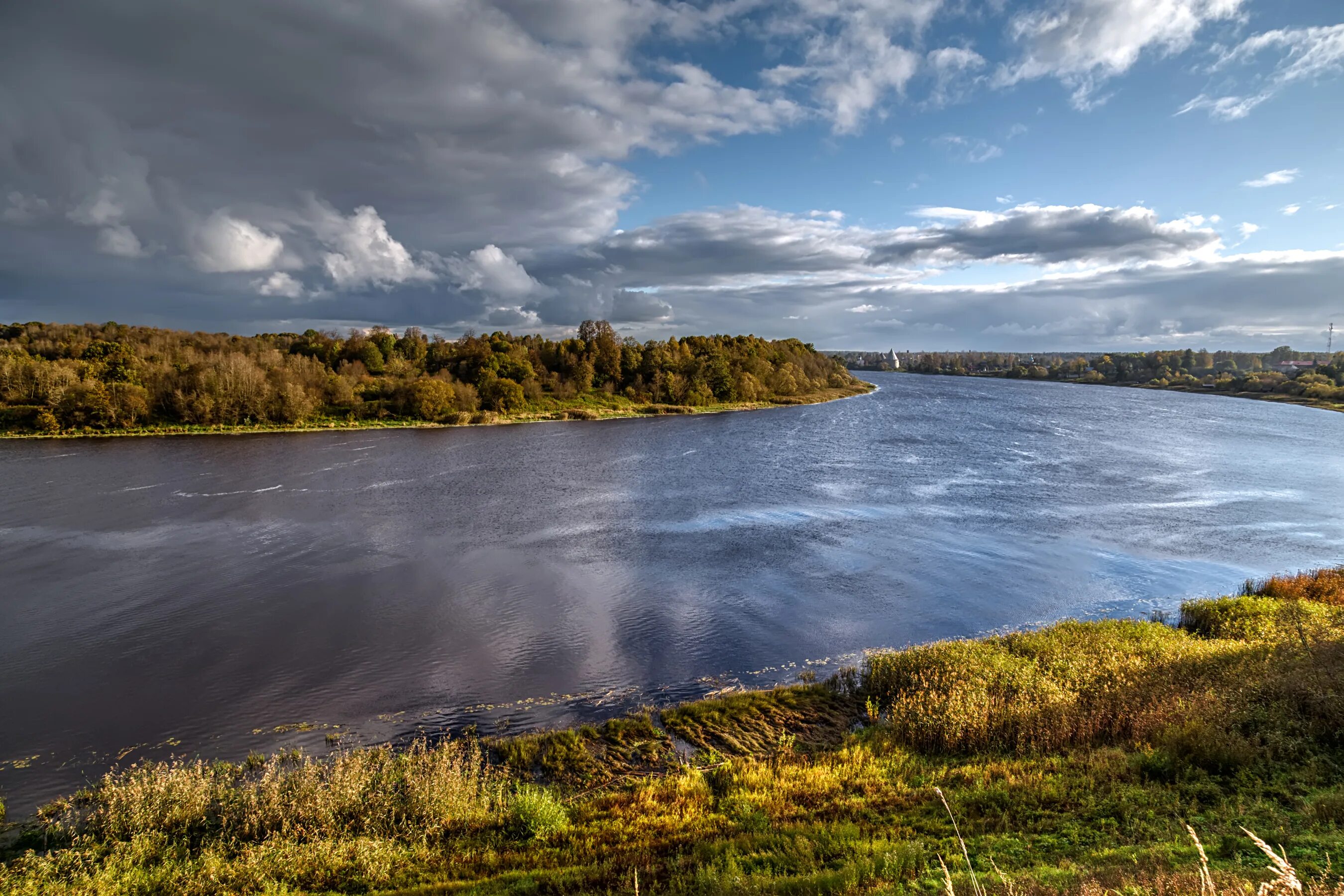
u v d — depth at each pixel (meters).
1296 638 19.39
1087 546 38.00
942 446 77.62
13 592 31.03
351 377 107.38
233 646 25.42
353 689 22.14
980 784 13.90
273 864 12.64
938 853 11.04
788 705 20.34
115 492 52.38
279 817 14.38
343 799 14.64
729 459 69.00
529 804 14.13
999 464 64.94
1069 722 16.42
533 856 12.86
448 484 56.38
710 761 17.48
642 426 100.44
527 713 20.58
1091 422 103.62
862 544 38.31
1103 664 19.94
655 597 30.30
